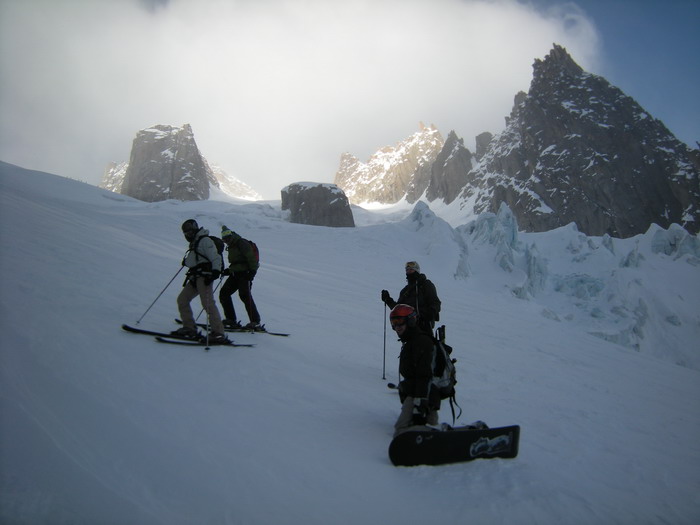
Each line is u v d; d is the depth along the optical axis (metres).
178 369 5.10
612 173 147.62
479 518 3.34
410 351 4.59
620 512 3.86
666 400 11.37
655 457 6.04
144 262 12.69
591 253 37.50
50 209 18.44
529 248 35.03
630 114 163.88
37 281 6.85
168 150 180.88
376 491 3.53
